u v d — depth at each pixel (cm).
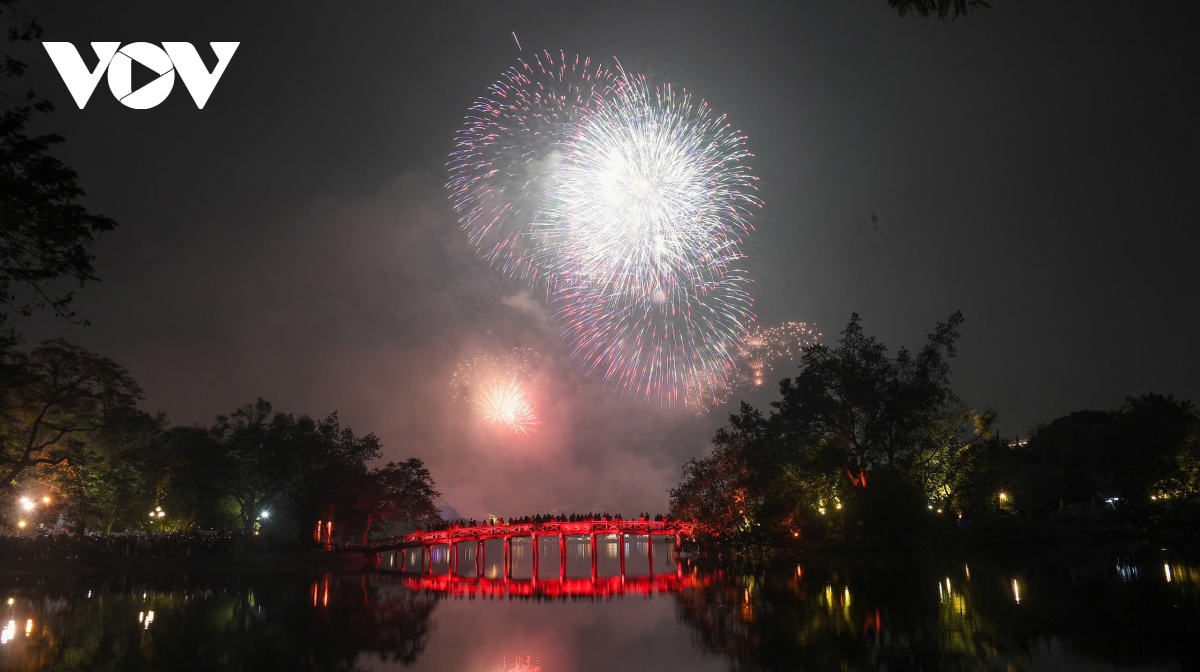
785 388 6594
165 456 8100
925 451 6262
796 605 3681
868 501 5844
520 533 7912
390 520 9344
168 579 6206
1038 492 8000
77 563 6838
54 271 2255
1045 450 8344
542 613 4012
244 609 4241
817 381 6325
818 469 6206
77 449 6538
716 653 2766
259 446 8300
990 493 6662
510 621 3741
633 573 6488
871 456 6281
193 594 5016
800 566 5538
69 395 6397
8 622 3722
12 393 6066
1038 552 5362
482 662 2783
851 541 5816
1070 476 7856
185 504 8550
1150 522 6425
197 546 7825
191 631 3475
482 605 4422
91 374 6525
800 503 6384
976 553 5397
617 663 2692
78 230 2206
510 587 5544
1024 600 3338
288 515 8806
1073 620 2864
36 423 6197
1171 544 5647
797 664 2506
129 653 2980
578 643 3097
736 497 6962
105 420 6700
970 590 3688
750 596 4181
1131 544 5719
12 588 5369
